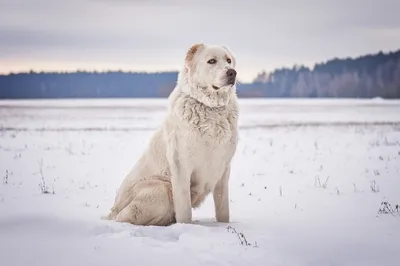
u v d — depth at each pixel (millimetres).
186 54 5906
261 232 5172
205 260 4121
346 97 120938
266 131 25016
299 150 16438
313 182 10102
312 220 6031
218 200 6051
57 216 5398
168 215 5941
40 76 144000
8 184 10188
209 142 5656
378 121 33031
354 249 4457
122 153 16328
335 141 19125
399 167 11688
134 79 150375
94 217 6379
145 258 4188
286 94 131375
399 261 4156
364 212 6695
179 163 5727
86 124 32031
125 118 39312
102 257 4215
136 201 5859
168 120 5902
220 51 5824
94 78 148875
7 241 4660
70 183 10500
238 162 13852
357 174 10883
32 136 22609
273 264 4066
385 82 114000
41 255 4270
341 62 123125
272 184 10094
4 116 43031
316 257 4258
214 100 5660
